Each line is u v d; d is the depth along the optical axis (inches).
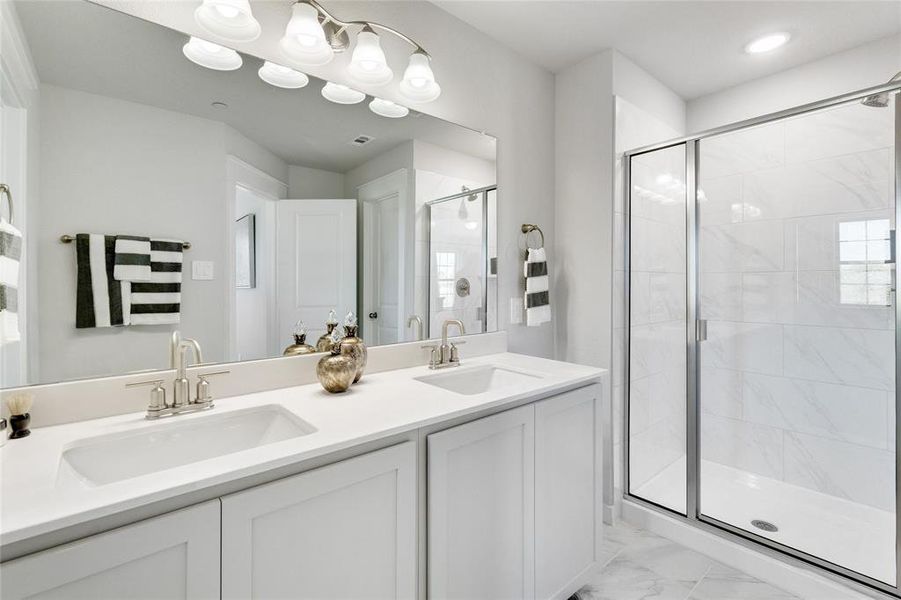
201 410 46.7
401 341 72.2
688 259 85.5
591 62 92.0
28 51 41.9
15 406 38.3
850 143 82.5
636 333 93.7
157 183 49.4
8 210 40.5
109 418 44.5
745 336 97.6
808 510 85.3
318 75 62.0
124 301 47.0
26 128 41.6
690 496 81.4
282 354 59.5
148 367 48.6
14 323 40.3
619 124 89.7
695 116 111.3
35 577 25.2
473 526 49.7
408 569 43.5
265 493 33.8
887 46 83.9
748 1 74.0
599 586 68.3
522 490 55.6
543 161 96.4
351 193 66.2
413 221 73.7
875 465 81.3
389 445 42.4
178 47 50.8
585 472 65.7
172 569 29.9
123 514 28.5
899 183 64.3
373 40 59.5
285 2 58.5
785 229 91.4
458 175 80.0
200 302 52.6
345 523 38.8
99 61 45.7
